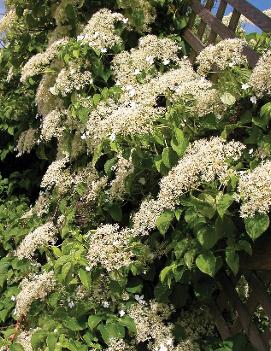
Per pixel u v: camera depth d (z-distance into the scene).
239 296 2.24
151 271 2.44
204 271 1.95
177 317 2.44
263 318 2.24
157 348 2.28
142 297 2.42
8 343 2.95
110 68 2.87
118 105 2.56
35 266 3.20
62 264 2.31
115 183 2.52
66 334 2.42
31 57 3.64
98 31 2.85
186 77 2.31
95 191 2.70
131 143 2.19
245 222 1.80
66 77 2.84
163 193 2.00
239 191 1.84
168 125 2.16
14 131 4.39
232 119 2.20
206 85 2.22
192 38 2.92
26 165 4.62
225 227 1.94
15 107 4.07
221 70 2.28
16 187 4.51
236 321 2.23
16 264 3.30
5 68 4.25
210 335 2.36
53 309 2.69
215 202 1.89
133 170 2.40
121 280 2.32
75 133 3.01
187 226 2.06
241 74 2.18
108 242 2.27
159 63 2.79
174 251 2.10
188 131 2.24
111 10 3.24
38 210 3.52
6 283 3.64
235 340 2.15
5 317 3.29
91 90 2.94
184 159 2.02
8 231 3.78
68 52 2.86
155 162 2.16
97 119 2.53
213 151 1.97
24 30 3.88
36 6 3.61
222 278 2.29
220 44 2.27
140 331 2.33
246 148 2.11
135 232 2.25
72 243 2.50
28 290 2.75
